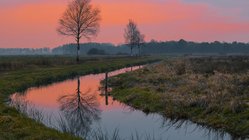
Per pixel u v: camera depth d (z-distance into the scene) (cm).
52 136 1488
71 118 2114
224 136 1666
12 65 5319
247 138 1593
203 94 2306
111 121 2044
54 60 7125
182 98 2255
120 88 3306
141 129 1842
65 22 7788
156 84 3119
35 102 2723
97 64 7100
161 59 11262
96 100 2839
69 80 4600
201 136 1684
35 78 4272
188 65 4716
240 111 1830
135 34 12369
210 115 1917
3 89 3206
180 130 1800
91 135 1688
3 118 1736
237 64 4447
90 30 7869
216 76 3084
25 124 1684
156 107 2284
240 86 2356
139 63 8706
